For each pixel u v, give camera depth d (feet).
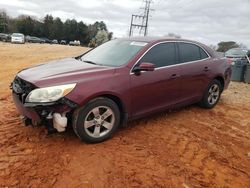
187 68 19.75
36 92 13.92
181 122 19.86
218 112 22.97
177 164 14.24
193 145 16.46
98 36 277.64
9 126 17.19
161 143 16.30
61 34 324.80
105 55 18.33
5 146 14.85
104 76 15.46
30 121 15.29
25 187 11.85
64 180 12.38
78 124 14.69
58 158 13.96
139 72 16.67
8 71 38.17
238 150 16.52
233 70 42.22
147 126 18.56
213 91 23.07
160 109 18.62
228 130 19.38
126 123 16.92
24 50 81.87
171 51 19.10
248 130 19.75
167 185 12.53
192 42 21.03
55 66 16.93
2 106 20.85
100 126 15.57
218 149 16.34
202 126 19.54
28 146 14.96
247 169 14.55
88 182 12.31
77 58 19.77
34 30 305.12
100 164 13.62
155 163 14.11
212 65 22.04
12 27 294.25
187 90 20.15
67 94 14.07
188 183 12.82
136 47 17.95
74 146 15.12
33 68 16.97
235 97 29.40
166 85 18.30
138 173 13.17
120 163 13.83
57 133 16.39
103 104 15.25
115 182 12.44
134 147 15.49
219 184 13.00
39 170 12.98
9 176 12.46
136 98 16.76
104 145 15.44
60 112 14.07
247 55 51.16
